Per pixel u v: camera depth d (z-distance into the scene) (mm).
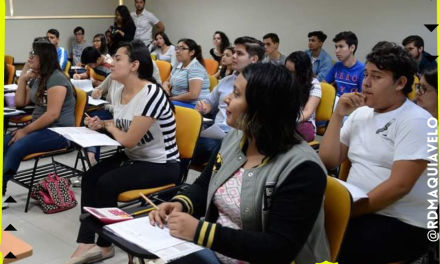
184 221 1178
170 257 1104
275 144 1180
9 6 6594
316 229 1172
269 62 1220
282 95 1150
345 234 1282
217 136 2414
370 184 1542
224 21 6820
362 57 5395
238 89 1205
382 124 1535
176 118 2371
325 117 3143
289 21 6023
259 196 1180
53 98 2807
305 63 2762
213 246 1143
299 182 1119
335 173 1948
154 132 2166
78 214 2797
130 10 8102
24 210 2816
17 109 3289
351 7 5379
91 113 3406
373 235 1456
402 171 1421
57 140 2842
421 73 1593
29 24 6891
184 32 7449
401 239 1457
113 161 2283
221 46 5754
